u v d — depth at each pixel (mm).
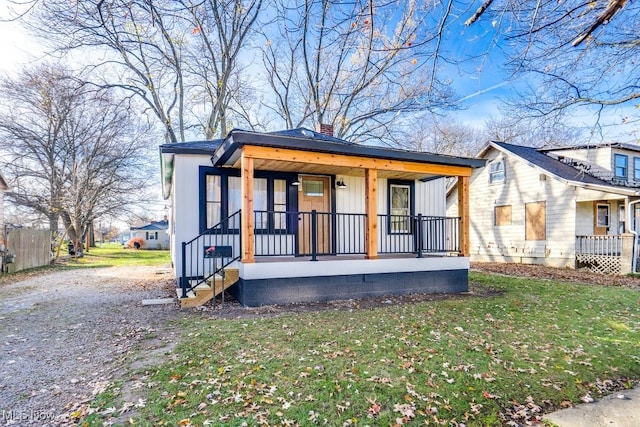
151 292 8188
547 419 2859
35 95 17500
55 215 20359
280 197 8586
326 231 9148
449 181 17812
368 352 4004
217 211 8078
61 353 4152
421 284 7707
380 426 2678
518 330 4961
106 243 45344
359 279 7133
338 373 3463
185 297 6477
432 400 3051
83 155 19953
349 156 7051
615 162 14703
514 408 3008
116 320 5555
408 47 3404
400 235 9977
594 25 2494
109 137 19875
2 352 4191
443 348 4168
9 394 3160
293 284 6609
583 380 3527
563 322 5449
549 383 3438
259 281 6375
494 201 16234
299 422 2688
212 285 6504
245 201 6211
